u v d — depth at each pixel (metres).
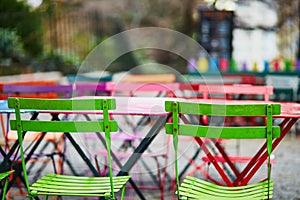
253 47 9.92
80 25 11.73
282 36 10.26
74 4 12.24
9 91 4.36
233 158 3.80
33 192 2.81
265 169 4.98
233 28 9.51
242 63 8.52
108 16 14.46
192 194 2.79
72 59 11.11
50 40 11.14
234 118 5.70
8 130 4.29
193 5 14.37
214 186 2.96
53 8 11.21
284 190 4.42
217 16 9.25
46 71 10.57
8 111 3.03
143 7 16.02
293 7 10.38
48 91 4.45
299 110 3.20
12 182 3.30
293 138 7.23
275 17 10.37
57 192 2.82
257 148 6.28
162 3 16.08
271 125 2.64
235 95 5.04
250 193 2.84
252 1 10.05
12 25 10.56
